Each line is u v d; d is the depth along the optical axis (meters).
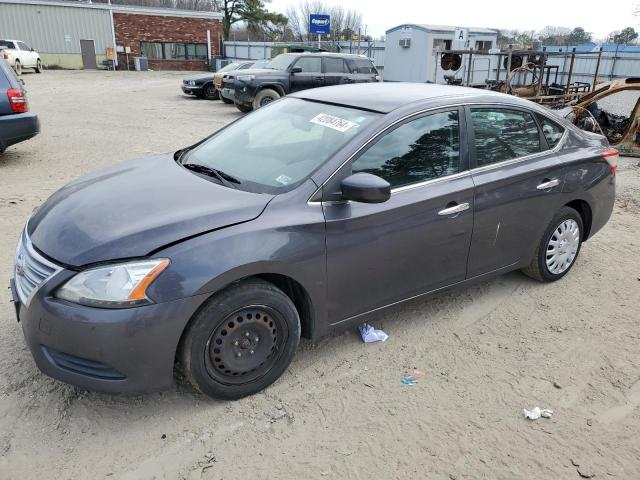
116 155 9.59
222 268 2.72
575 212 4.57
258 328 2.99
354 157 3.24
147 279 2.60
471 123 3.81
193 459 2.67
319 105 3.86
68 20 37.12
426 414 3.03
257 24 58.50
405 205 3.37
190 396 3.10
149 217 2.85
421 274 3.61
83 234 2.79
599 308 4.30
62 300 2.63
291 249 2.94
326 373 3.36
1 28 35.47
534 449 2.79
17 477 2.53
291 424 2.92
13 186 7.28
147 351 2.64
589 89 15.62
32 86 23.22
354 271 3.25
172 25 40.38
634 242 5.85
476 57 17.66
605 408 3.13
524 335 3.88
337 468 2.64
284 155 3.43
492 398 3.18
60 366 2.72
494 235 3.95
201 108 17.62
